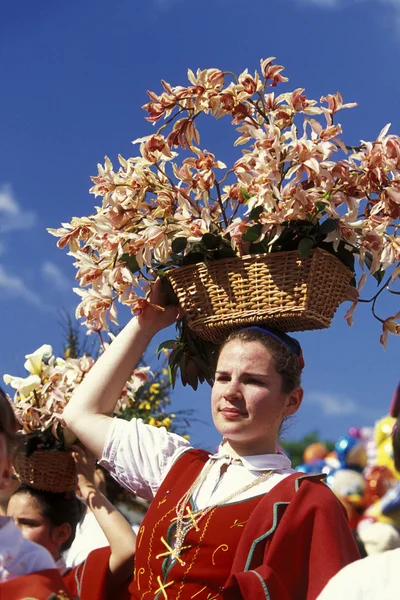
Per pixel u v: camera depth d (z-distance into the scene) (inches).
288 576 116.6
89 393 144.7
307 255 129.0
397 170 135.4
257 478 127.7
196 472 133.1
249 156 133.6
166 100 140.7
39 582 95.7
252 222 131.3
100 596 143.9
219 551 122.3
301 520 119.1
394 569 88.3
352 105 136.4
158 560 126.1
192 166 138.0
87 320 144.8
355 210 132.7
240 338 132.2
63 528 156.9
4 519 99.1
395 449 103.5
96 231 140.5
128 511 211.5
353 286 139.9
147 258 136.3
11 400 162.2
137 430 140.2
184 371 148.6
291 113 138.4
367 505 263.0
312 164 128.6
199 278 134.7
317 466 303.3
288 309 130.0
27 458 156.0
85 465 154.4
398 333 138.3
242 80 139.5
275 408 130.3
